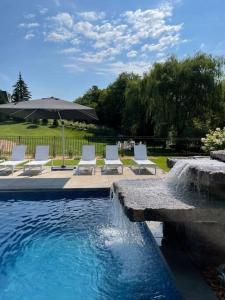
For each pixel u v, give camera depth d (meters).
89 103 51.75
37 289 4.19
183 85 20.12
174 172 5.23
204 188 4.16
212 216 3.77
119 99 39.00
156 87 20.41
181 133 20.58
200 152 17.64
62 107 10.70
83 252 5.25
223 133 11.99
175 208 3.78
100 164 13.41
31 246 5.51
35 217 7.05
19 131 36.16
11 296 4.05
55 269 4.71
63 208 7.71
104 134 32.72
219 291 3.61
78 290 4.15
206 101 20.19
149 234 5.55
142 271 4.55
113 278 4.41
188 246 4.49
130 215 3.79
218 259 4.12
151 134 25.97
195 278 3.85
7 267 4.79
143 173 11.12
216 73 20.03
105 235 5.95
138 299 3.90
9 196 8.70
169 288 4.07
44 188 8.72
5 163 11.55
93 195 8.77
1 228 6.38
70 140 24.31
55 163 13.86
